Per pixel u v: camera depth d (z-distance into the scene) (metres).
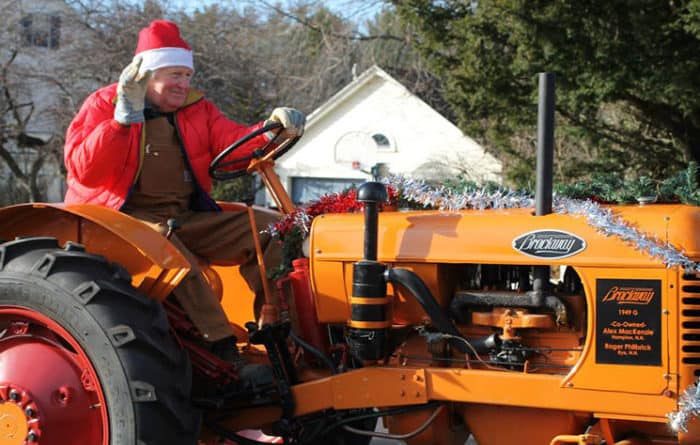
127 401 3.18
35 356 3.42
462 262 3.31
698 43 11.02
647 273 3.01
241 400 3.63
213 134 4.22
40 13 21.03
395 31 22.61
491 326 3.38
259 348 3.99
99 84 21.02
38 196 23.11
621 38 11.16
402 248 3.43
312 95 24.27
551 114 3.24
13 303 3.41
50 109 21.03
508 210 3.55
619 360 3.03
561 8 11.14
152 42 4.03
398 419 3.47
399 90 21.33
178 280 3.40
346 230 3.55
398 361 3.50
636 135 13.20
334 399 3.43
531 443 3.26
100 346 3.22
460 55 12.93
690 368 2.95
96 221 3.36
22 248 3.48
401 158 21.33
